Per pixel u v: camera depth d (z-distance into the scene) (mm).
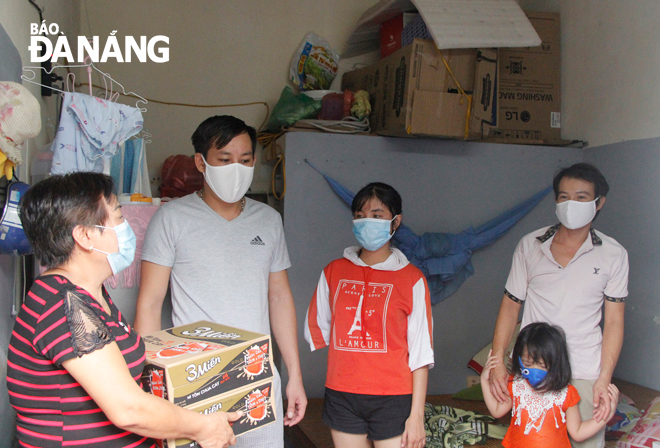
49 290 965
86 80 3752
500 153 3721
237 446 1571
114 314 1116
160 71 3914
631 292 3227
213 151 1605
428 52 3125
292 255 3412
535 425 1942
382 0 3594
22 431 999
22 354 960
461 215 3662
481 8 3199
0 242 1539
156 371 1089
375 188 1886
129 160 2568
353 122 3516
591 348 1949
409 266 1848
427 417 2957
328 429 2834
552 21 3914
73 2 3275
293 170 3428
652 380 3031
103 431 1009
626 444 2400
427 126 3121
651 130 3127
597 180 1897
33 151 2115
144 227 2207
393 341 1755
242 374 1202
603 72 3521
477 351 3645
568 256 1995
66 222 986
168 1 3934
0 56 1525
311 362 3402
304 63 4004
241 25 4078
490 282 3670
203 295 1594
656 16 3102
